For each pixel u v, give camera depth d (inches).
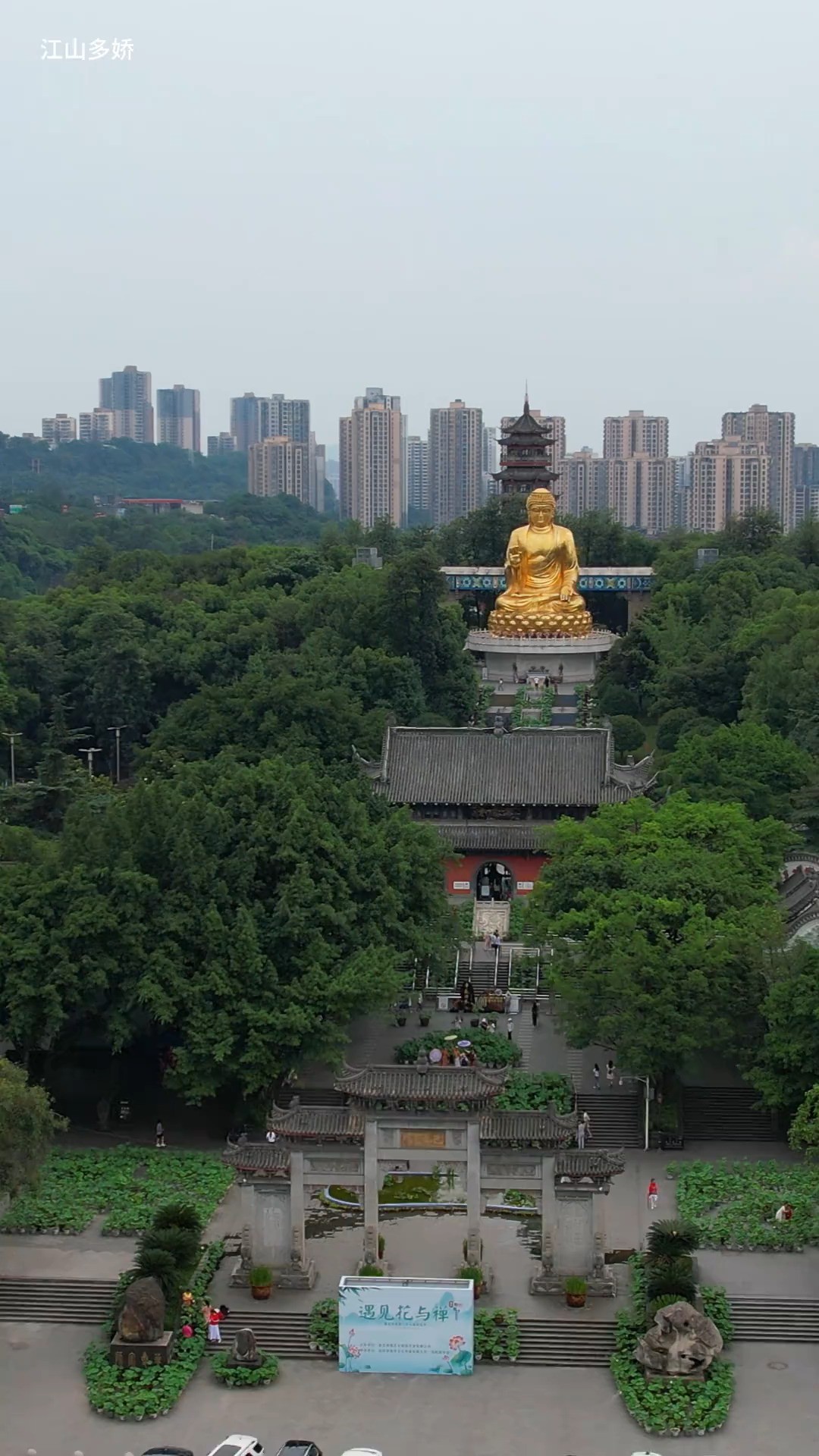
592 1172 2935.5
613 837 4271.7
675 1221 3031.5
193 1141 3592.5
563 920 3846.0
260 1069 3521.2
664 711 6742.1
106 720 7126.0
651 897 3838.6
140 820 3833.7
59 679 7219.5
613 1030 3540.8
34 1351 2795.3
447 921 4111.7
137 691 7175.2
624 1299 2925.7
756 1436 2541.8
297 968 3668.8
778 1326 2844.5
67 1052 3966.5
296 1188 2979.8
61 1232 3154.5
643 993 3526.1
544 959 4215.1
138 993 3516.2
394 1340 2746.1
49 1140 3447.3
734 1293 2923.2
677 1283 2819.9
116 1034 3516.2
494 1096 2935.5
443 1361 2741.1
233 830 3905.0
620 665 7593.5
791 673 5915.4
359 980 3570.4
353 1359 2751.0
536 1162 2947.8
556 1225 2952.8
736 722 6520.7
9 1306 2908.5
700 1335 2691.9
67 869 3715.6
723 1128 3614.7
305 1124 2974.9
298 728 5442.9
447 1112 2942.9
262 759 4714.6
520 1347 2790.4
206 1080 3508.9
